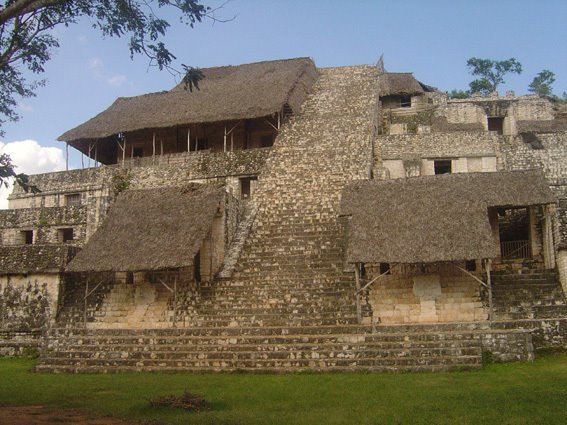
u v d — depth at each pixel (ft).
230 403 31.91
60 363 48.75
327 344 44.60
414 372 40.75
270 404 31.22
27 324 61.82
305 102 97.91
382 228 52.31
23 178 31.81
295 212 69.15
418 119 110.42
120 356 47.78
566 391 31.83
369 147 80.64
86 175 92.12
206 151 89.04
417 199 54.85
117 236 59.93
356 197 56.29
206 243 61.93
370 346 44.09
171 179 87.61
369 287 54.85
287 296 55.72
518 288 53.06
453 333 44.60
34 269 62.95
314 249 62.18
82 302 62.08
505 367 41.39
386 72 121.29
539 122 102.94
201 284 59.00
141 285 60.18
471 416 26.55
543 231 57.26
